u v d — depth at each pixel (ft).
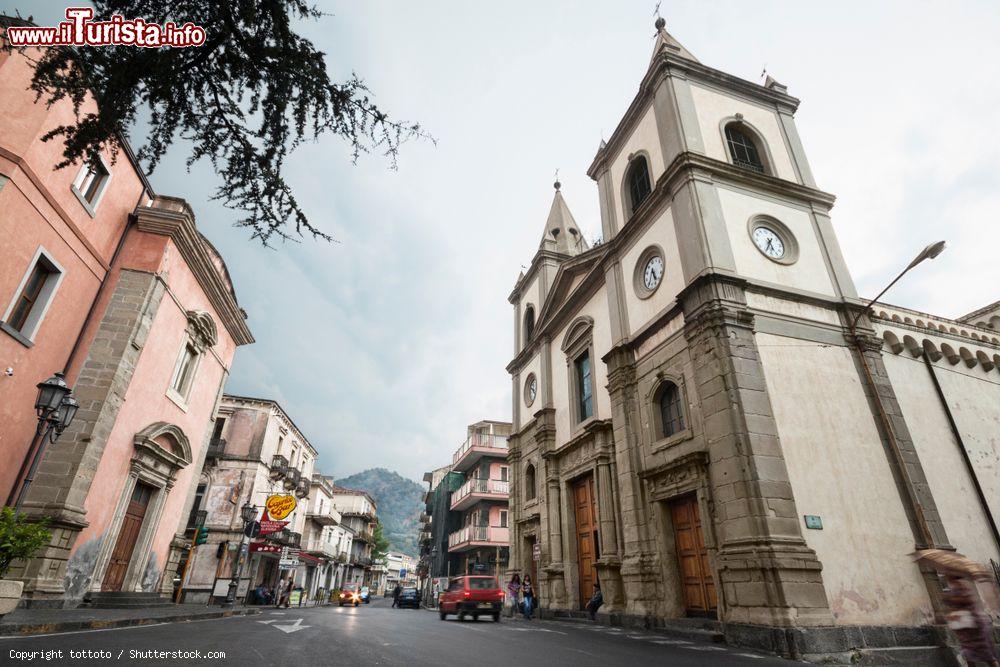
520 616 67.56
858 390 44.57
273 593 104.53
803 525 36.58
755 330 43.24
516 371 91.30
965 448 47.14
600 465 56.85
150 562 53.93
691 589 42.55
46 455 41.14
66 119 41.60
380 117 17.83
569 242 96.78
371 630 35.12
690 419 44.21
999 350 55.36
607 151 70.13
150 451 50.72
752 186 52.75
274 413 103.24
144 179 52.60
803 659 30.17
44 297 41.96
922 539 39.37
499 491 124.57
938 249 40.06
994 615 40.16
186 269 56.34
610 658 24.66
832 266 51.19
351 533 191.93
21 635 22.08
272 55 16.11
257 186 17.87
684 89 57.67
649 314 53.52
